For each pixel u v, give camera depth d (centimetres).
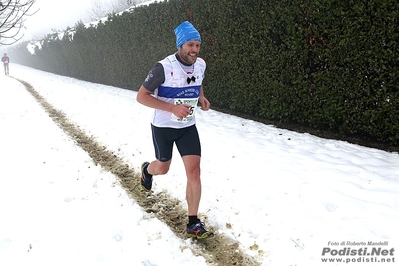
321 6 566
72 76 2305
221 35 809
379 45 499
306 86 624
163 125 328
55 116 898
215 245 318
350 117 564
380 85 513
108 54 1584
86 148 614
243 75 770
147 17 1171
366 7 507
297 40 618
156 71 302
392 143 526
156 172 359
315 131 629
